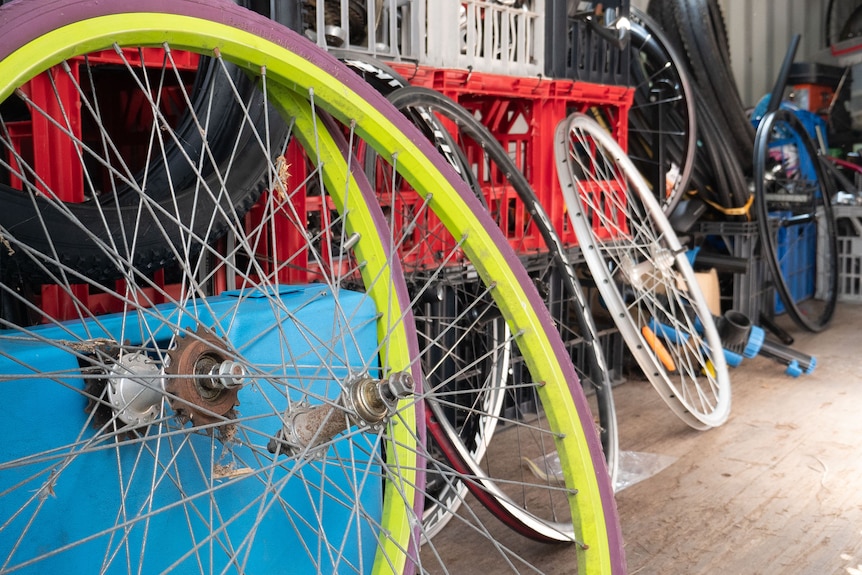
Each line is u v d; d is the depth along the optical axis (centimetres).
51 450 88
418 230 226
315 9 209
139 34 99
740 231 379
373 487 138
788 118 435
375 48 212
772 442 257
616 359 324
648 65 401
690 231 395
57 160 146
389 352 139
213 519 113
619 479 227
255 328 118
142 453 104
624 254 278
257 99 153
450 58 239
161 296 172
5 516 91
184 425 103
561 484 222
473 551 186
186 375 94
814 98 563
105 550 100
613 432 217
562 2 281
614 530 132
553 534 181
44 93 143
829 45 649
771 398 306
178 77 111
